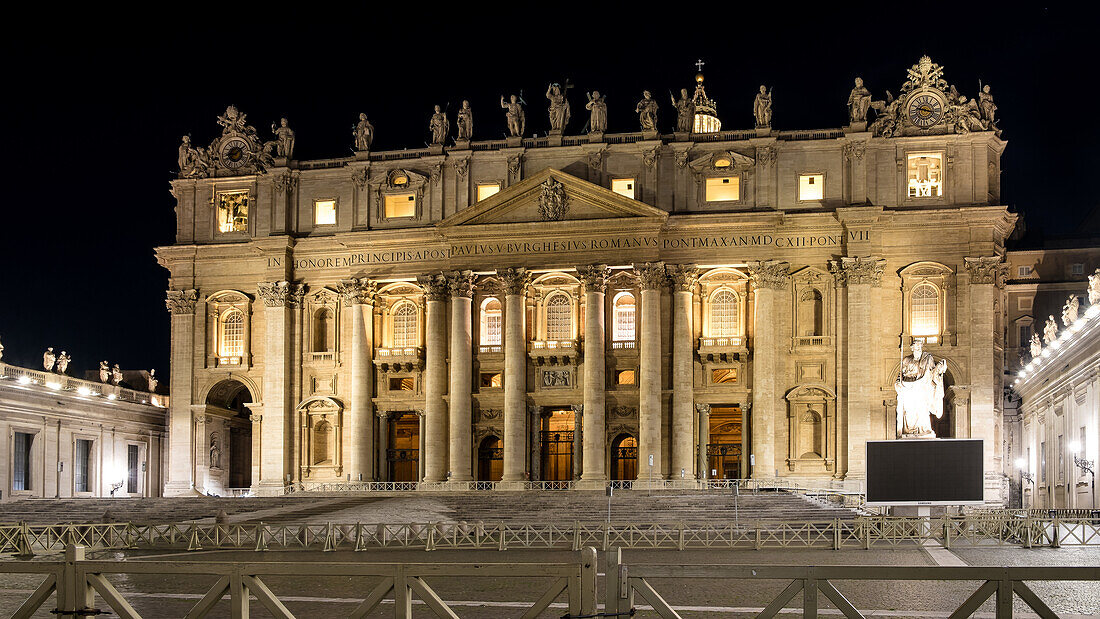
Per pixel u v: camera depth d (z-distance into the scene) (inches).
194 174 3531.0
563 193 3181.6
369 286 3351.4
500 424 3277.6
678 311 3159.5
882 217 3078.2
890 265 3127.5
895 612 850.1
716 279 3193.9
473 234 3233.3
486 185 3316.9
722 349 3132.4
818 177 3166.8
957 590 1014.4
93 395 3467.0
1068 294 3491.6
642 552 1721.2
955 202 3115.2
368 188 3383.4
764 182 3164.4
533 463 3233.3
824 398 3090.6
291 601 944.3
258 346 3442.4
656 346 3132.4
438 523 1861.5
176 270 3513.8
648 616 839.7
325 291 3390.7
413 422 3553.2
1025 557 1499.8
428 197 3344.0
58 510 2731.3
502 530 1772.9
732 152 3181.6
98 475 3506.4
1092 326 2154.3
